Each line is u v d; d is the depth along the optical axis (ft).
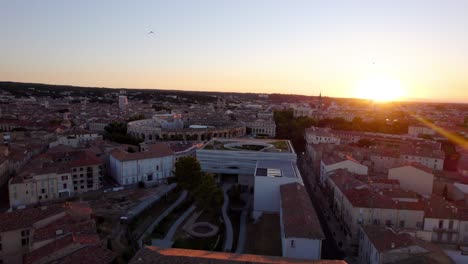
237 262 267.18
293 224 346.33
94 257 280.31
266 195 480.23
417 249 313.73
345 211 446.60
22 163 638.53
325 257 379.55
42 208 365.61
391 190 458.91
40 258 277.23
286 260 279.08
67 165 542.16
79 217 365.40
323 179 634.02
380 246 320.70
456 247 379.55
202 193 468.34
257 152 643.45
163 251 285.64
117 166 608.19
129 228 424.05
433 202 430.20
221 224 448.24
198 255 280.72
